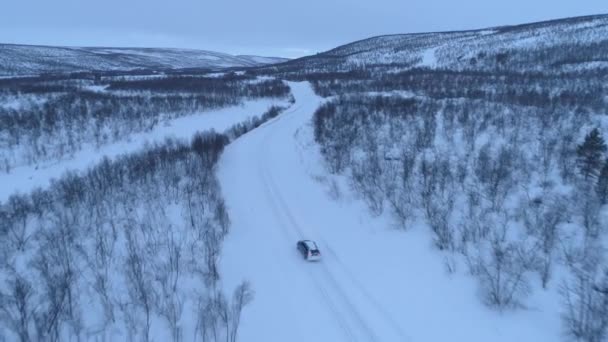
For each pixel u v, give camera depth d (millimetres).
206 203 27984
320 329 16188
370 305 17438
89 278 17906
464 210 23734
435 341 14875
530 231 20172
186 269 19344
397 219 24078
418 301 17188
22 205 24578
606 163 21797
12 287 16469
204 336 14445
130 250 19891
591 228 19141
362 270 20219
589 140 24438
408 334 15445
